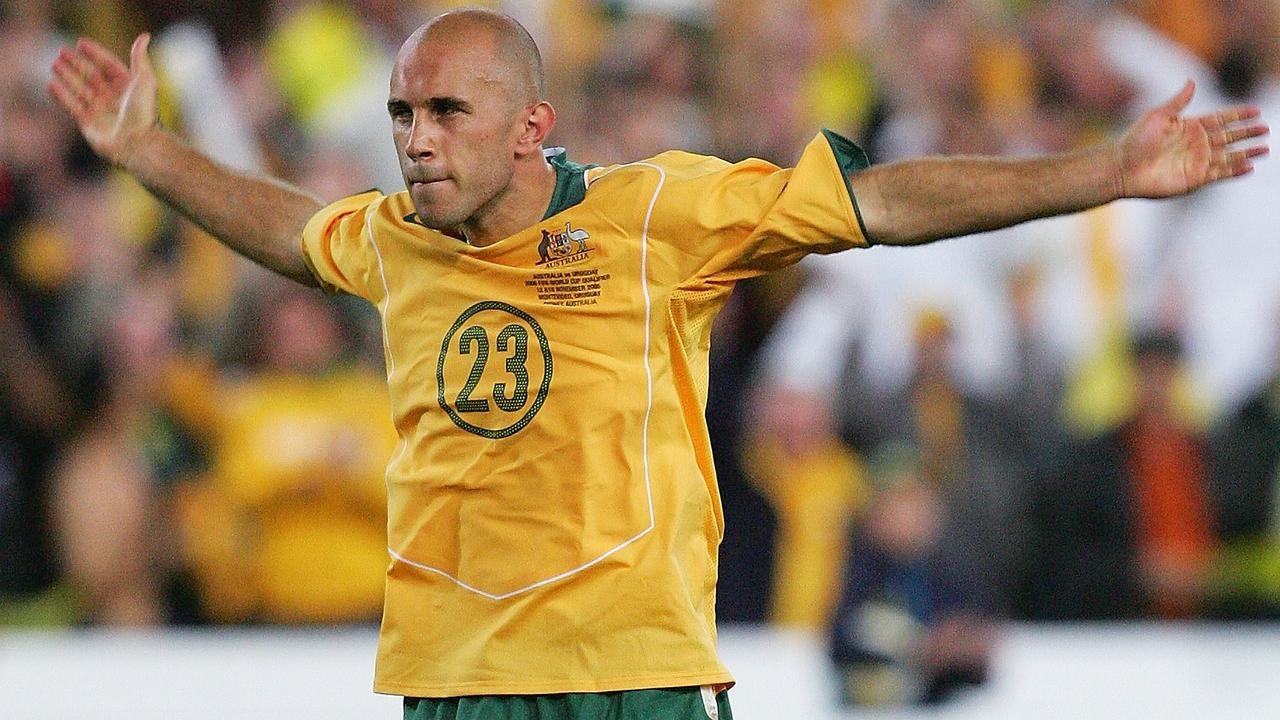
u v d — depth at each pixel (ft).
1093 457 98.48
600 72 104.17
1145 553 97.81
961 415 96.84
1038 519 97.71
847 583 92.07
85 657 89.25
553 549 34.27
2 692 86.12
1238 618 97.04
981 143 105.91
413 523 35.73
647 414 34.30
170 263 96.58
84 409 95.14
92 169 98.12
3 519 93.25
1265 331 100.63
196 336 95.40
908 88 106.42
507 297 34.63
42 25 100.37
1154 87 107.45
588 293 34.22
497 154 33.68
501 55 33.65
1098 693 91.30
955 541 93.61
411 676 35.73
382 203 37.32
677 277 34.01
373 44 102.73
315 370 94.53
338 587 92.38
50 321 95.96
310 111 100.53
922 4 106.73
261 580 92.68
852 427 95.50
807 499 93.91
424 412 35.50
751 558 93.25
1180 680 92.79
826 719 90.02
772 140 105.29
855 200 33.30
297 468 92.68
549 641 34.35
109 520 93.50
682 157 35.35
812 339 96.53
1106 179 33.06
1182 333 100.32
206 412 94.43
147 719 85.46
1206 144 33.17
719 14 105.81
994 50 107.04
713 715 34.94
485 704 34.73
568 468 34.22
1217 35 108.17
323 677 88.28
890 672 90.43
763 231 33.37
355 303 95.66
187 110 98.99
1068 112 107.24
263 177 40.47
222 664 88.89
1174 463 98.94
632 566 34.17
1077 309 99.86
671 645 34.32
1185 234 101.35
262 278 95.25
